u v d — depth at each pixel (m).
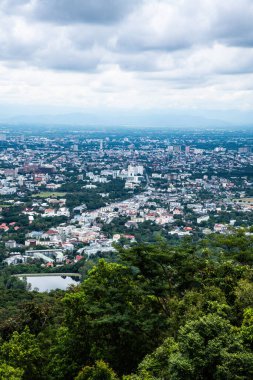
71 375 50.25
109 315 50.03
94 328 51.16
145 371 39.66
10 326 66.06
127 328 49.38
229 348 36.47
